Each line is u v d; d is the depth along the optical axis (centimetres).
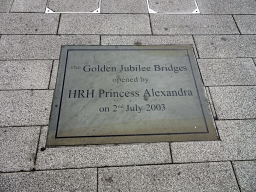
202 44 329
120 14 354
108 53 308
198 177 226
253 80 299
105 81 280
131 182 221
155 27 342
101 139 242
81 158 231
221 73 302
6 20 335
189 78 293
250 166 235
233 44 333
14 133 242
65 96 267
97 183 218
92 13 351
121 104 264
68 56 302
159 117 258
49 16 343
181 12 365
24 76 283
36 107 260
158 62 304
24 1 360
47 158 229
